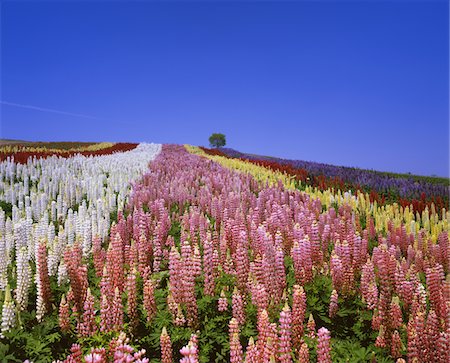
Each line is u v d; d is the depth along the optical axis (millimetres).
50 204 13961
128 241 10008
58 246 8219
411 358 5422
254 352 4793
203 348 5781
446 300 6352
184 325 6168
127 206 13930
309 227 10023
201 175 22203
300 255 7227
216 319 6242
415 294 6559
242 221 9992
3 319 5770
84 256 8938
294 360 5273
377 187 22281
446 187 22547
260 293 6051
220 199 13391
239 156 46969
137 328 6250
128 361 4297
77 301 6562
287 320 4871
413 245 10180
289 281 7445
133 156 32938
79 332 5961
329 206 15156
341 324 6715
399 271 7133
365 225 12984
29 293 7148
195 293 6461
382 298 6375
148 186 17266
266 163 30094
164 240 10414
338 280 7070
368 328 6566
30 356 5441
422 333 5488
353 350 5836
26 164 22422
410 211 14609
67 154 30969
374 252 8320
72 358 5008
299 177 23984
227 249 8430
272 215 10602
